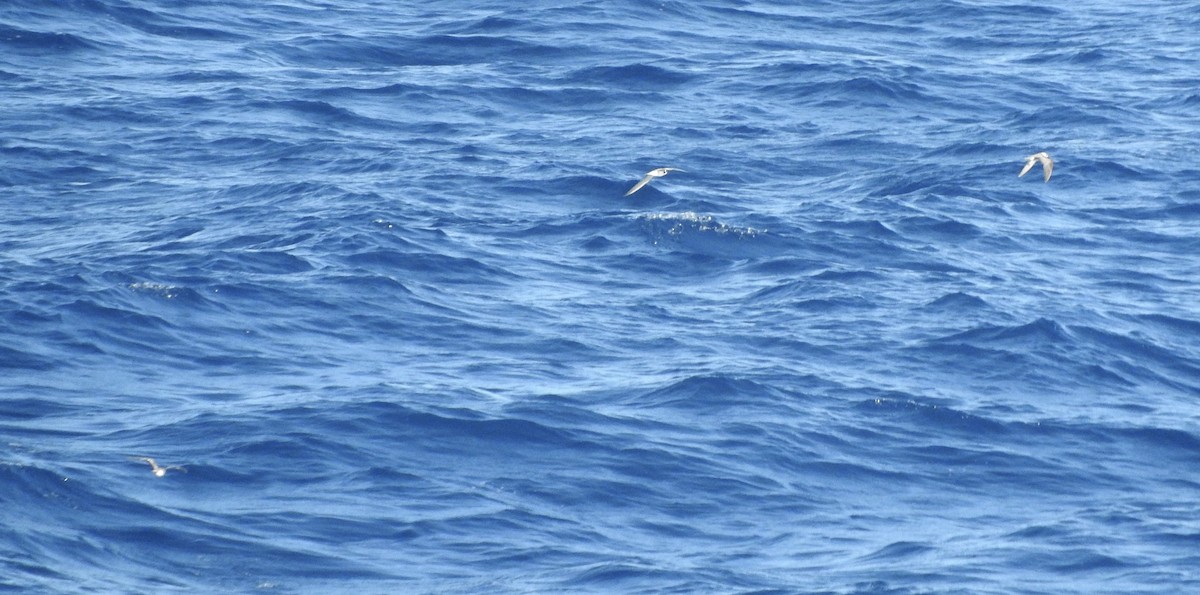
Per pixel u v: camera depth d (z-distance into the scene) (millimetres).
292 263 126188
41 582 76562
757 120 183625
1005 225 145625
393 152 165500
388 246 131000
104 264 124312
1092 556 84812
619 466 93062
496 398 101562
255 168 160000
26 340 107812
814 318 119375
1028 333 116562
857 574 82125
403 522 85500
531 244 135500
